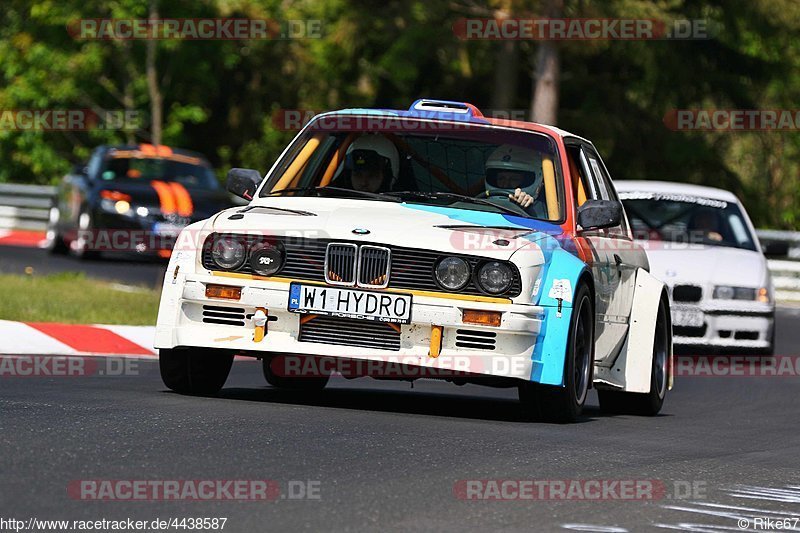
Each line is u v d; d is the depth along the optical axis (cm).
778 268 8638
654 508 2094
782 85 13650
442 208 3081
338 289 2877
